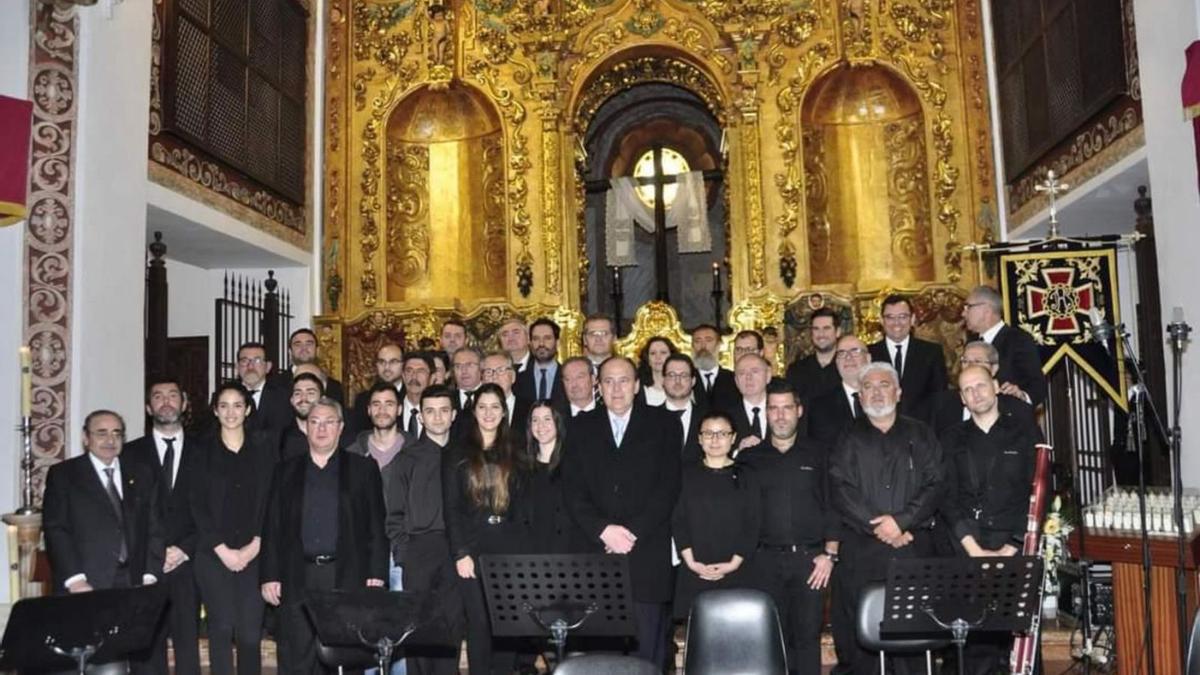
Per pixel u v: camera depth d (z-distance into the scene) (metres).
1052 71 9.52
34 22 7.27
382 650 4.79
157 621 5.06
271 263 11.05
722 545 5.73
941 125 11.02
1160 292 7.63
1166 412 7.84
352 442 7.23
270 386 8.00
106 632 4.80
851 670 6.14
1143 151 7.96
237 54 9.82
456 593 6.00
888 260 11.20
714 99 11.55
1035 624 5.48
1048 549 7.79
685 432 6.63
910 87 11.12
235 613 6.08
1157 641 5.73
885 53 11.14
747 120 11.15
